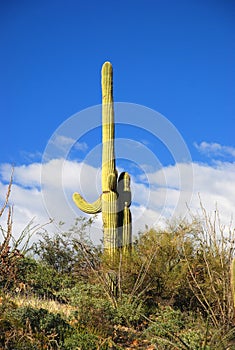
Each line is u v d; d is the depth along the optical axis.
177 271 10.17
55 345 6.75
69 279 10.90
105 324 8.10
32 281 10.02
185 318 9.15
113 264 10.55
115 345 7.34
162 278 10.11
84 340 6.93
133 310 8.98
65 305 9.53
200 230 9.52
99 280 10.37
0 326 6.45
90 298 8.88
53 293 9.91
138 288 10.20
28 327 6.71
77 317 8.20
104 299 9.38
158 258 10.34
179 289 10.02
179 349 7.19
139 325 8.95
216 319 8.36
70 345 6.74
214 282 9.23
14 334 6.25
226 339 7.14
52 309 8.73
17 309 7.10
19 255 7.64
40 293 10.00
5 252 7.52
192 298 9.70
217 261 9.16
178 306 10.08
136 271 10.31
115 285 10.28
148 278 10.19
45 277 10.32
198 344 7.06
